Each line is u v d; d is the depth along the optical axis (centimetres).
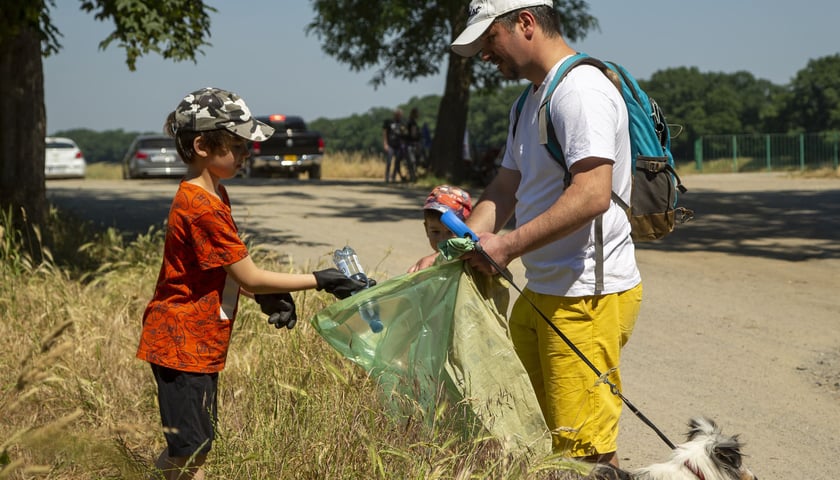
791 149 3769
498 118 8175
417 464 334
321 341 491
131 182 2577
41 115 936
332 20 2412
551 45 343
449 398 352
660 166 353
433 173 2388
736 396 559
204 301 324
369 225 1362
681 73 7688
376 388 395
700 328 731
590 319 344
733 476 317
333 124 9112
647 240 361
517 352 370
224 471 354
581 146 321
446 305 349
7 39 872
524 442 342
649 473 319
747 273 986
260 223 1348
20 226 903
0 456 279
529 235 329
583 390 346
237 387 479
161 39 914
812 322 747
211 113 319
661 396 561
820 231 1344
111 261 874
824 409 535
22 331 566
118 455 307
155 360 324
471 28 345
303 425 382
